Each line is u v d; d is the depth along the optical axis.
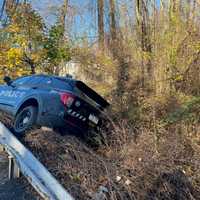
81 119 6.79
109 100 9.70
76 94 6.77
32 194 4.50
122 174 5.20
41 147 5.91
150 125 6.89
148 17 10.88
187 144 5.88
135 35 11.38
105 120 7.15
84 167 5.29
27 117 6.96
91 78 13.61
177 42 8.73
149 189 4.84
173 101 7.58
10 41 13.41
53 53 14.02
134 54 10.98
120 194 4.64
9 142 5.68
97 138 6.86
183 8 9.31
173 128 6.54
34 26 13.72
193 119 6.65
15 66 13.16
